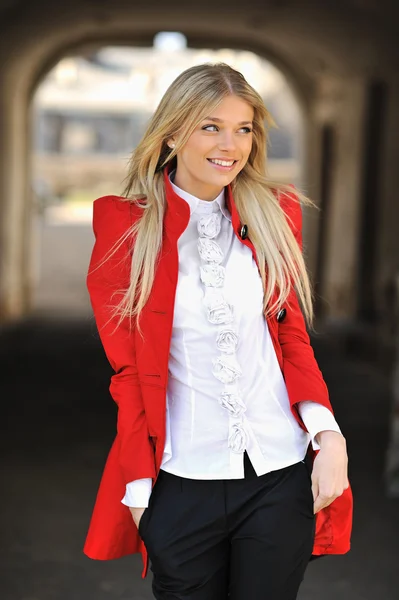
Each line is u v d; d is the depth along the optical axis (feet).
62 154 196.85
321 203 75.25
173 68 181.27
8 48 65.00
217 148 11.55
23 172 76.69
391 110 57.36
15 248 74.59
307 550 11.63
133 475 11.34
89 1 59.93
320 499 11.29
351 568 23.12
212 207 12.07
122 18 66.59
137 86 187.52
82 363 55.52
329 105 71.67
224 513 11.35
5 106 69.56
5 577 22.18
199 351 11.60
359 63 62.03
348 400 45.60
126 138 198.80
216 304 11.50
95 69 188.44
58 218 147.74
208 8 62.23
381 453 34.81
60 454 34.12
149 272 11.53
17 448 34.94
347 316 65.72
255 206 12.09
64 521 26.45
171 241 11.65
